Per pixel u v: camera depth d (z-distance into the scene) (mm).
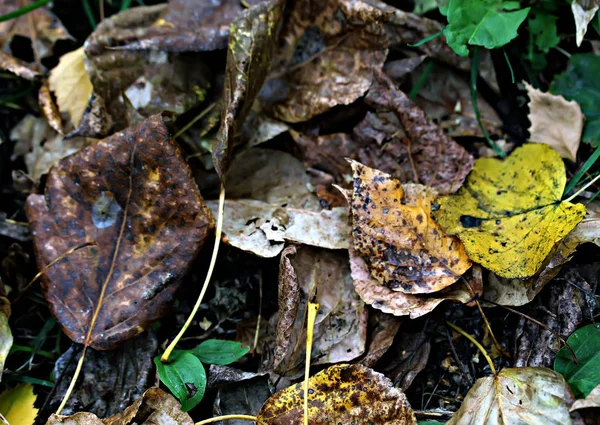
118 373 463
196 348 458
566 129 477
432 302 448
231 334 472
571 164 480
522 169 463
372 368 455
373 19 468
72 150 493
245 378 454
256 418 441
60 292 458
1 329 455
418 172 475
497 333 464
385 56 474
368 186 454
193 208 455
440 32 468
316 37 480
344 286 463
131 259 458
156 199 457
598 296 459
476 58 477
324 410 439
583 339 448
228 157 463
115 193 459
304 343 455
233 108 458
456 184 470
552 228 446
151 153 455
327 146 482
